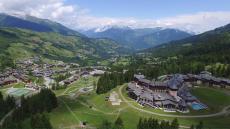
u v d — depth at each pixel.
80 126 187.88
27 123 189.75
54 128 184.62
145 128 164.25
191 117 197.50
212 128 177.25
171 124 166.50
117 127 171.88
